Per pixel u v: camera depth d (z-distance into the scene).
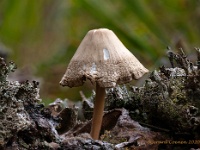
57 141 0.33
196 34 0.61
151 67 0.55
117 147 0.34
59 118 0.34
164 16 0.62
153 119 0.36
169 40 0.58
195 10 0.62
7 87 0.33
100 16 0.58
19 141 0.33
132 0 0.58
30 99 0.33
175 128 0.35
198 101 0.35
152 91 0.36
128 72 0.33
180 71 0.36
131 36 0.57
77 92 0.62
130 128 0.35
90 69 0.33
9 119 0.32
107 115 0.36
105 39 0.33
